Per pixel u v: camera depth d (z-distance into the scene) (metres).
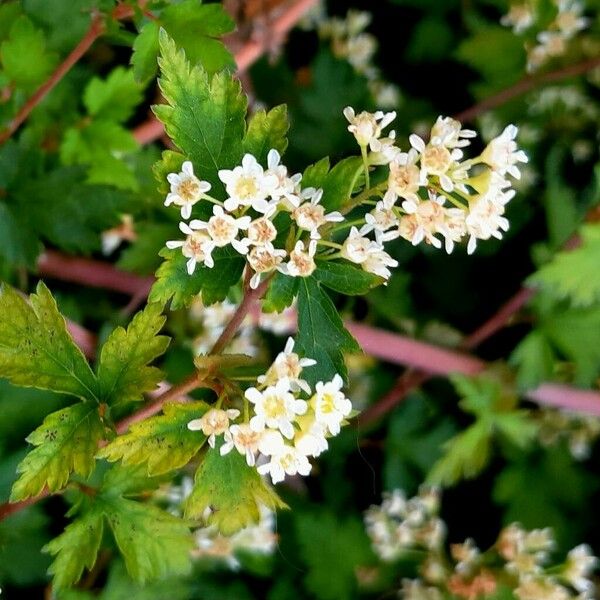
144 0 0.12
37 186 0.15
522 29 0.18
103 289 0.16
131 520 0.12
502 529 0.17
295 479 0.16
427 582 0.16
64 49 0.15
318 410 0.10
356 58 0.19
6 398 0.14
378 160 0.10
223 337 0.10
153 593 0.15
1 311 0.11
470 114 0.19
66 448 0.11
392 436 0.17
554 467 0.18
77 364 0.11
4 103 0.14
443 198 0.10
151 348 0.11
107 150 0.15
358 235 0.10
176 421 0.10
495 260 0.18
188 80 0.10
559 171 0.19
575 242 0.16
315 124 0.18
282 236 0.10
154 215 0.16
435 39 0.19
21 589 0.14
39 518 0.14
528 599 0.16
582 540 0.17
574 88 0.18
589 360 0.16
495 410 0.17
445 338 0.17
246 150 0.10
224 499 0.10
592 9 0.18
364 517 0.16
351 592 0.16
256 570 0.16
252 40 0.16
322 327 0.10
